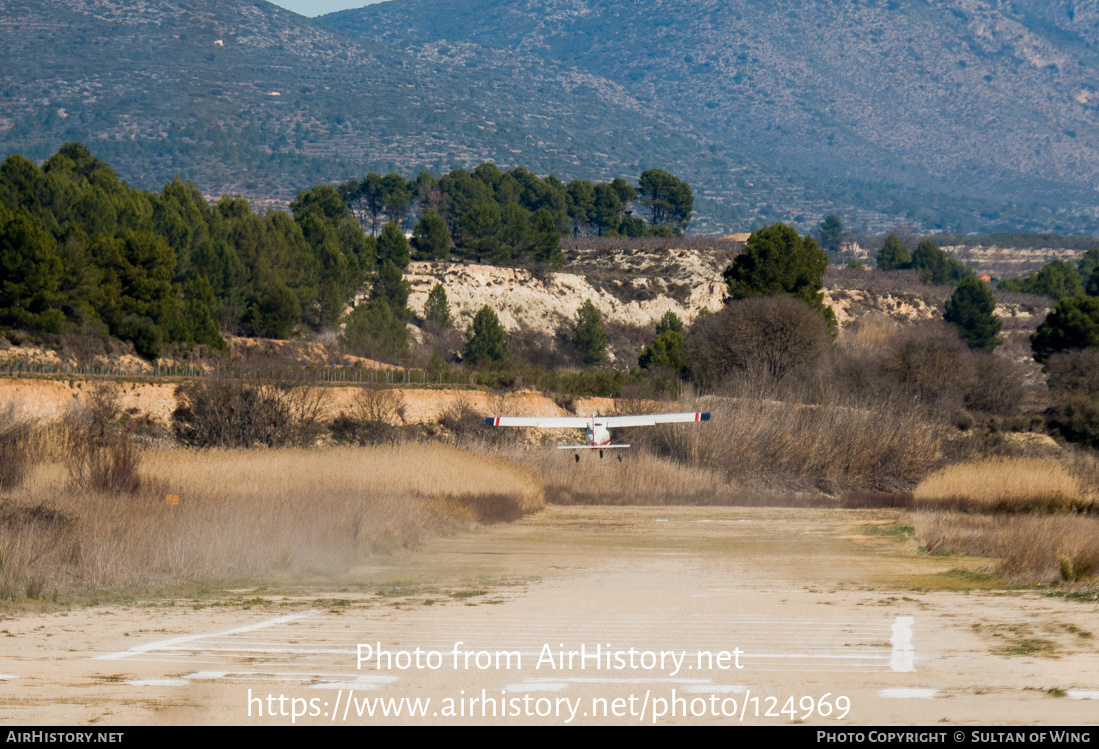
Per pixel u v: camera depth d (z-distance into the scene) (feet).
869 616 55.62
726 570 84.43
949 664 42.09
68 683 38.73
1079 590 68.69
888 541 116.67
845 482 205.57
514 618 54.80
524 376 276.62
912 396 271.90
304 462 147.64
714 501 187.11
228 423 200.95
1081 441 267.59
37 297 250.16
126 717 34.24
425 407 235.20
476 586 71.51
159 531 78.59
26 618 54.70
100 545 72.43
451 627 51.52
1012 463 198.29
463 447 206.49
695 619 54.44
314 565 80.74
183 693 37.40
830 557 97.25
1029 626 51.80
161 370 252.21
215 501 99.86
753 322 276.41
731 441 204.95
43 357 236.43
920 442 215.92
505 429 232.32
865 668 41.34
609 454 207.31
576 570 83.71
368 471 144.97
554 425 152.56
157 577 70.95
